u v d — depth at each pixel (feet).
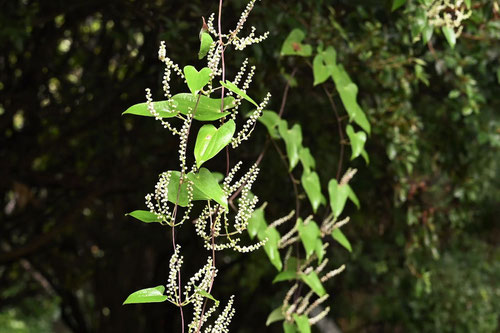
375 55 9.61
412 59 9.62
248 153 11.77
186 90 9.62
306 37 9.19
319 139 11.73
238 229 5.17
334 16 9.53
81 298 24.43
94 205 16.69
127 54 12.98
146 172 13.85
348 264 16.05
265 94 9.74
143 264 18.12
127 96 13.12
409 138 10.46
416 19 8.10
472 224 17.29
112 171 14.52
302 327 7.35
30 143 14.38
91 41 14.78
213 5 9.03
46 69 13.79
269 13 8.91
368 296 18.12
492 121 11.28
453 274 16.71
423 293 16.52
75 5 10.89
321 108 11.25
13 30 9.75
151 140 13.87
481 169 12.78
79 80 14.03
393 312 17.26
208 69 4.42
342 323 19.36
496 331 18.71
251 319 18.19
